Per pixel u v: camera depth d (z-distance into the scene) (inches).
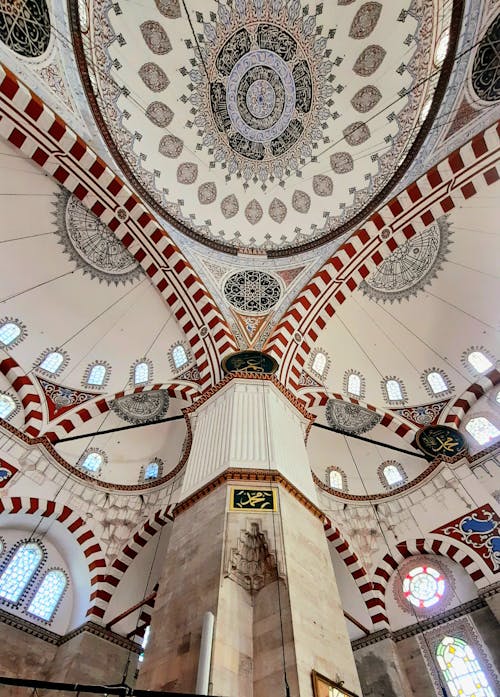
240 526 220.5
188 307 430.6
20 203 390.9
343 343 485.4
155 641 194.1
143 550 413.4
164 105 441.1
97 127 390.0
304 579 206.4
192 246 453.7
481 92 361.1
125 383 445.4
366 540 425.4
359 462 480.1
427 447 436.1
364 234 426.9
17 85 314.7
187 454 438.0
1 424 384.8
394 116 431.5
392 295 484.4
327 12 422.6
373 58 426.3
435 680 338.3
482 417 438.6
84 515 408.5
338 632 199.2
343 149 464.8
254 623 189.2
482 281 450.0
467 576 372.5
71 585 405.1
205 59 439.5
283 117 475.2
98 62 383.2
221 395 339.0
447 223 445.1
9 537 393.4
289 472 269.0
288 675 161.9
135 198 407.2
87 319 450.6
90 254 434.6
